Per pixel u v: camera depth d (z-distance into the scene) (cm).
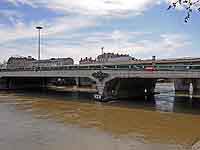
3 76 10162
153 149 2688
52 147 2752
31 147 2747
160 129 3653
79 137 3209
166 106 5922
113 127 3797
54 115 4825
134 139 3127
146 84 8194
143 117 4606
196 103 6488
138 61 8375
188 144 2883
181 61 7425
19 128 3691
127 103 6425
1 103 6556
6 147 2739
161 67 5741
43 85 12588
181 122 4144
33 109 5597
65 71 7588
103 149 2697
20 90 10744
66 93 9375
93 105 6125
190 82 9288
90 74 6981
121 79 7006
